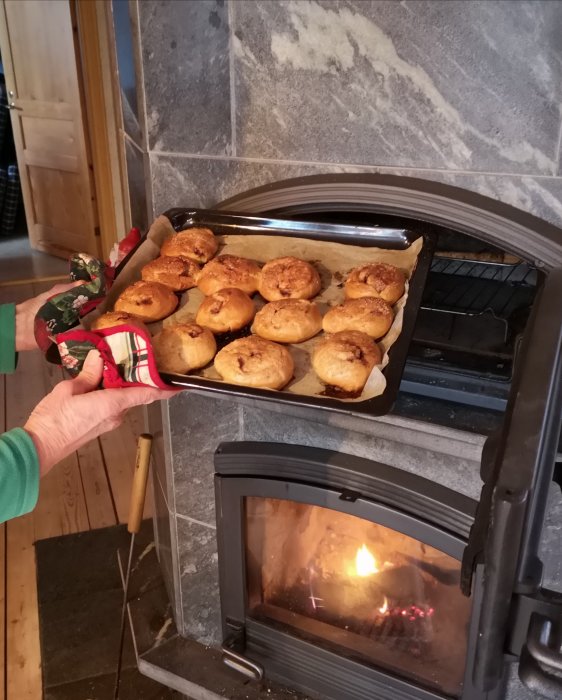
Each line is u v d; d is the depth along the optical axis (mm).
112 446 2559
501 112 1073
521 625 620
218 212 1306
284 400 956
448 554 1241
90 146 4039
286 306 1108
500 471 609
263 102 1271
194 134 1320
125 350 983
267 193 1283
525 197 1102
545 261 1067
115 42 1374
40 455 945
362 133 1204
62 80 3980
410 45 1107
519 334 1173
